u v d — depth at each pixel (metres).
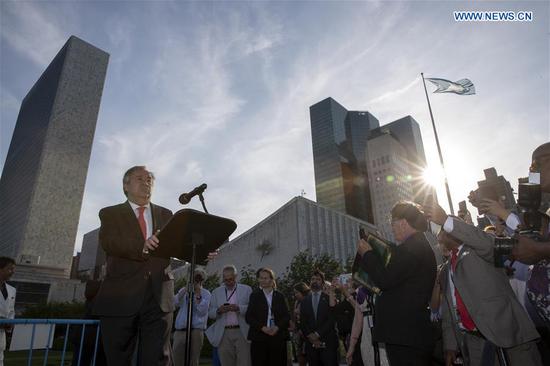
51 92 109.12
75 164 102.12
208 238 3.43
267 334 6.30
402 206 3.57
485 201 3.54
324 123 165.00
